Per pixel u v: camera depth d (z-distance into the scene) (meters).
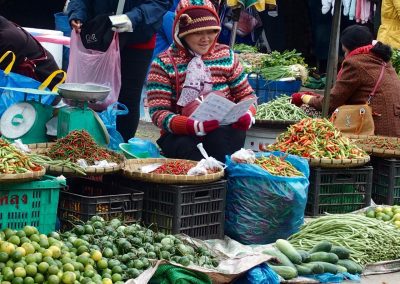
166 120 7.24
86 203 6.30
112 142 8.13
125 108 8.52
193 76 7.31
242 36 14.18
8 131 7.45
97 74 8.47
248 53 12.15
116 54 8.46
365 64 8.72
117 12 8.70
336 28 8.78
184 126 7.14
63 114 7.34
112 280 5.32
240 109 7.15
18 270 5.03
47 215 6.11
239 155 6.95
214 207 6.82
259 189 6.83
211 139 7.25
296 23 15.12
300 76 11.14
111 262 5.41
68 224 6.44
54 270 5.08
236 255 5.97
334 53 8.80
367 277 6.34
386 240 6.63
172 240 5.86
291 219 6.92
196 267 5.46
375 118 8.73
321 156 7.59
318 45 15.21
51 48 9.12
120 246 5.64
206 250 6.00
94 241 5.64
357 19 14.09
